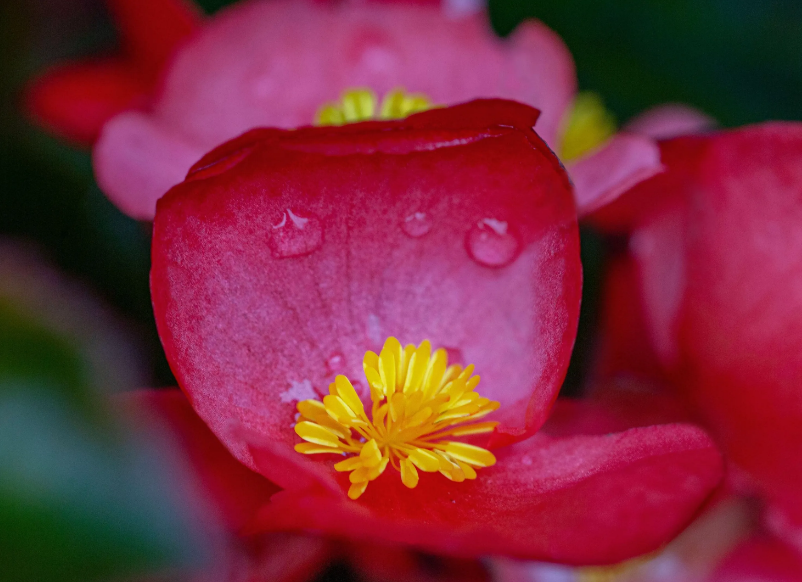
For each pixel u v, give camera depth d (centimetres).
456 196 8
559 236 8
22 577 6
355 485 8
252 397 8
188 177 8
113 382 7
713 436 9
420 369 8
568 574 9
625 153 9
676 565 9
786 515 9
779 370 9
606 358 9
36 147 9
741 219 9
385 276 8
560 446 8
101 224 9
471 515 8
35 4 9
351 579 8
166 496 7
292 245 8
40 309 7
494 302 8
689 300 9
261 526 8
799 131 9
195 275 8
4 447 6
